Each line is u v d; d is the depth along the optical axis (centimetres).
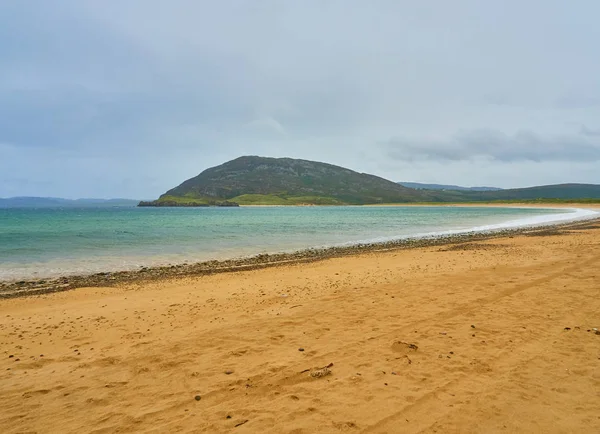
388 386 526
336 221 6319
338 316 875
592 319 782
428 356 627
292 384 544
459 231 3950
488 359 604
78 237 3431
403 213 10250
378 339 716
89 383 566
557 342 665
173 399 509
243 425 440
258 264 1948
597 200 14825
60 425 454
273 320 862
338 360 624
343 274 1491
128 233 3875
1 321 938
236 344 713
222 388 537
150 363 635
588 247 1942
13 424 457
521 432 410
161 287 1368
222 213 11238
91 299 1194
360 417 449
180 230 4322
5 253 2411
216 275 1612
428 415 449
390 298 1027
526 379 532
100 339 775
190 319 902
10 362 659
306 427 431
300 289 1220
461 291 1074
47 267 1923
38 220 6588
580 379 527
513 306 898
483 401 476
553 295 984
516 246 2230
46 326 880
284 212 12356
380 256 2072
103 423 455
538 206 13462
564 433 406
